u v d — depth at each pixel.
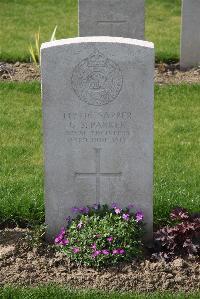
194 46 4.98
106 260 2.67
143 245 2.81
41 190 3.25
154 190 3.24
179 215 2.82
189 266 2.67
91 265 2.68
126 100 2.69
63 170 2.78
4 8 6.91
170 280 2.60
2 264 2.69
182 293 2.55
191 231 2.76
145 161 2.76
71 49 2.64
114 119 2.72
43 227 2.83
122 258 2.68
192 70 5.01
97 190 2.80
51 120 2.72
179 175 3.46
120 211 2.78
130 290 2.57
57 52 2.64
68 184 2.79
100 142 2.75
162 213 3.05
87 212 2.79
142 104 2.69
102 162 2.77
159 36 6.03
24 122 4.17
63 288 2.55
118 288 2.58
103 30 4.72
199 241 2.76
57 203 2.82
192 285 2.60
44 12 6.81
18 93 4.58
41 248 2.79
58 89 2.68
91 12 4.68
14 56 5.18
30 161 3.65
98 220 2.76
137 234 2.75
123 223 2.72
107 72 2.67
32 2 7.13
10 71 4.93
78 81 2.67
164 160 3.64
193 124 4.14
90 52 2.65
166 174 3.46
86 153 2.76
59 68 2.66
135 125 2.72
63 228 2.80
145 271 2.63
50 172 2.78
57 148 2.75
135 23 4.71
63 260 2.70
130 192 2.80
